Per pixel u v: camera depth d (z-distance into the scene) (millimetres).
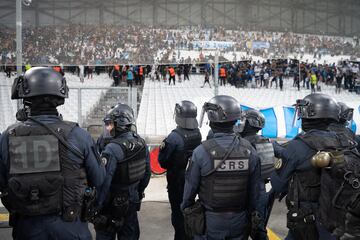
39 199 2561
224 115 3182
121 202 3807
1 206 6637
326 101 3201
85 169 2799
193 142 4863
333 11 28109
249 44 15523
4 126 13461
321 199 2881
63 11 21297
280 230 5734
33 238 2596
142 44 12508
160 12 21172
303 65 26828
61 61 11797
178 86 26281
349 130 4961
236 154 3125
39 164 2584
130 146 3781
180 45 13055
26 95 2707
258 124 4391
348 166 2721
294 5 27531
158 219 6270
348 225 2689
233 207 3125
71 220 2629
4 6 20969
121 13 21016
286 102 24438
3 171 2686
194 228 3152
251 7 26891
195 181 3160
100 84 24047
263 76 27891
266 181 4355
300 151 3066
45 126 2662
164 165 4895
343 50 20203
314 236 2979
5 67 17000
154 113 19656
